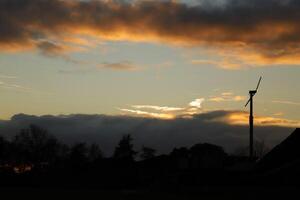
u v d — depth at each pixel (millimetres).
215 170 58750
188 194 54594
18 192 70938
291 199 44938
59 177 101750
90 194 65312
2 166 127250
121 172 95750
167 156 90125
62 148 134500
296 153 49344
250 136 60188
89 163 106438
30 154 131875
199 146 79750
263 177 49125
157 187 63281
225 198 49719
